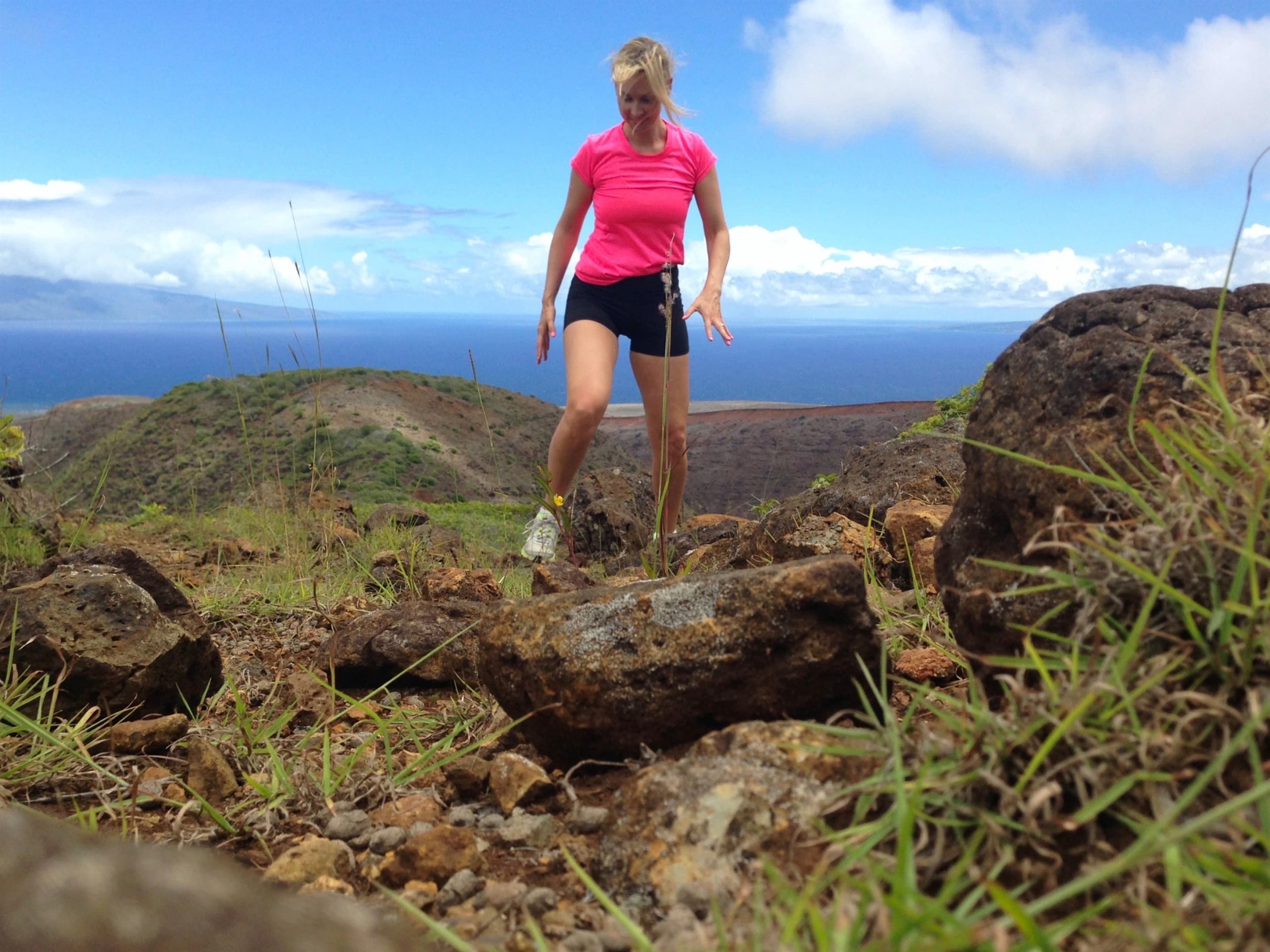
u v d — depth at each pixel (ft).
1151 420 6.18
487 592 13.97
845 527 12.75
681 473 17.78
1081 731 4.39
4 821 2.76
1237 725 4.40
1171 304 6.85
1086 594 5.12
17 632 8.70
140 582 10.09
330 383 187.01
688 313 15.25
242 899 2.69
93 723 8.67
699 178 16.69
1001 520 6.98
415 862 5.61
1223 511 4.81
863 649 6.64
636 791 5.52
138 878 2.64
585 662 6.75
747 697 6.59
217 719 9.48
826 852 4.45
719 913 3.77
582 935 4.54
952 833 4.60
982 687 5.45
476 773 6.86
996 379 7.38
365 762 7.80
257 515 22.71
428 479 101.04
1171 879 3.56
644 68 15.11
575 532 22.53
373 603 14.42
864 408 100.63
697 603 6.77
